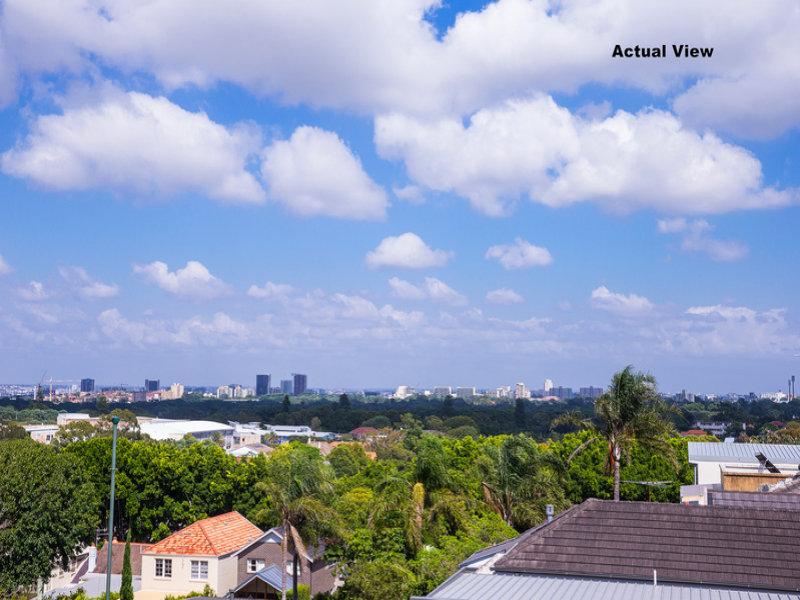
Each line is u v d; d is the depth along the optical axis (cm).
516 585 2533
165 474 9050
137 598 6481
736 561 2561
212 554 6619
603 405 5897
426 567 4156
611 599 2383
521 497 5978
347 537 4919
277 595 6322
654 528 2769
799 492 3766
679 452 8200
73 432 15150
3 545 5759
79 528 6328
